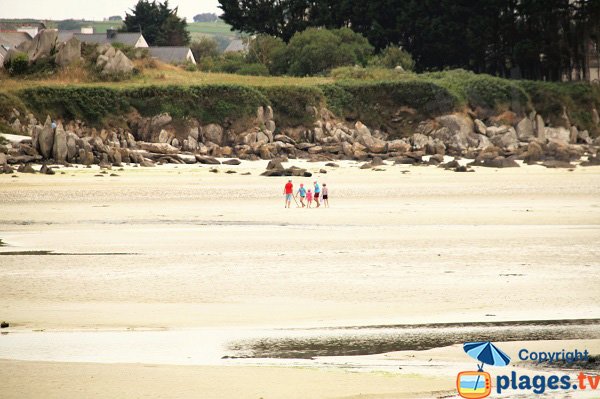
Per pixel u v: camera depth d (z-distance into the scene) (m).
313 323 49.00
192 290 58.19
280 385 37.19
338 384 37.38
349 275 63.03
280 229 88.62
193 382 37.59
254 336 46.19
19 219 97.44
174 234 85.00
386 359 41.75
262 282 60.69
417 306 52.94
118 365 40.38
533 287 58.06
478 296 55.53
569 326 47.69
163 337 45.94
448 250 74.19
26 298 55.84
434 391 36.66
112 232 86.62
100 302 54.66
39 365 40.38
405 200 117.25
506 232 85.06
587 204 111.56
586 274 62.41
